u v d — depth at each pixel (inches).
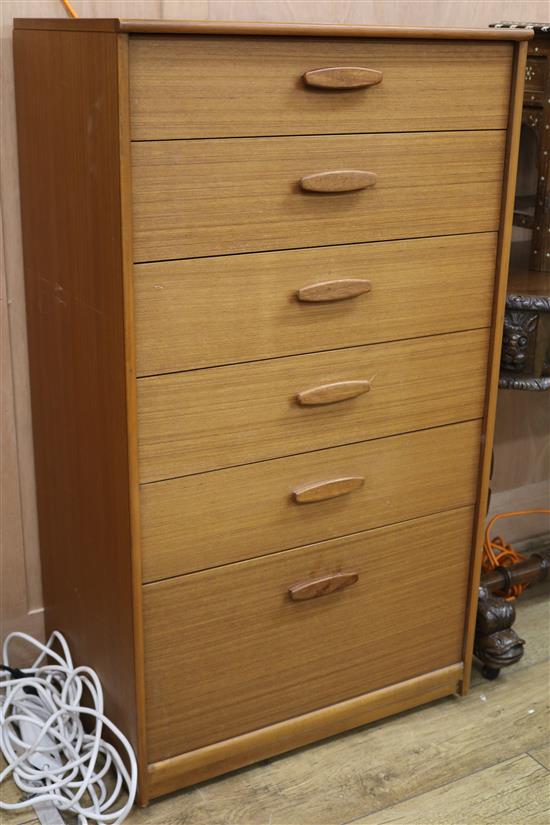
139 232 47.6
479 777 60.7
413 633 64.8
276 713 60.7
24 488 66.1
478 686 69.7
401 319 57.1
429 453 61.1
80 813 55.8
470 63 54.3
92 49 46.7
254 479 55.1
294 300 53.1
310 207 52.0
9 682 61.9
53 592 66.0
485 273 59.2
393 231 55.1
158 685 55.6
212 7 63.9
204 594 55.4
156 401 50.6
